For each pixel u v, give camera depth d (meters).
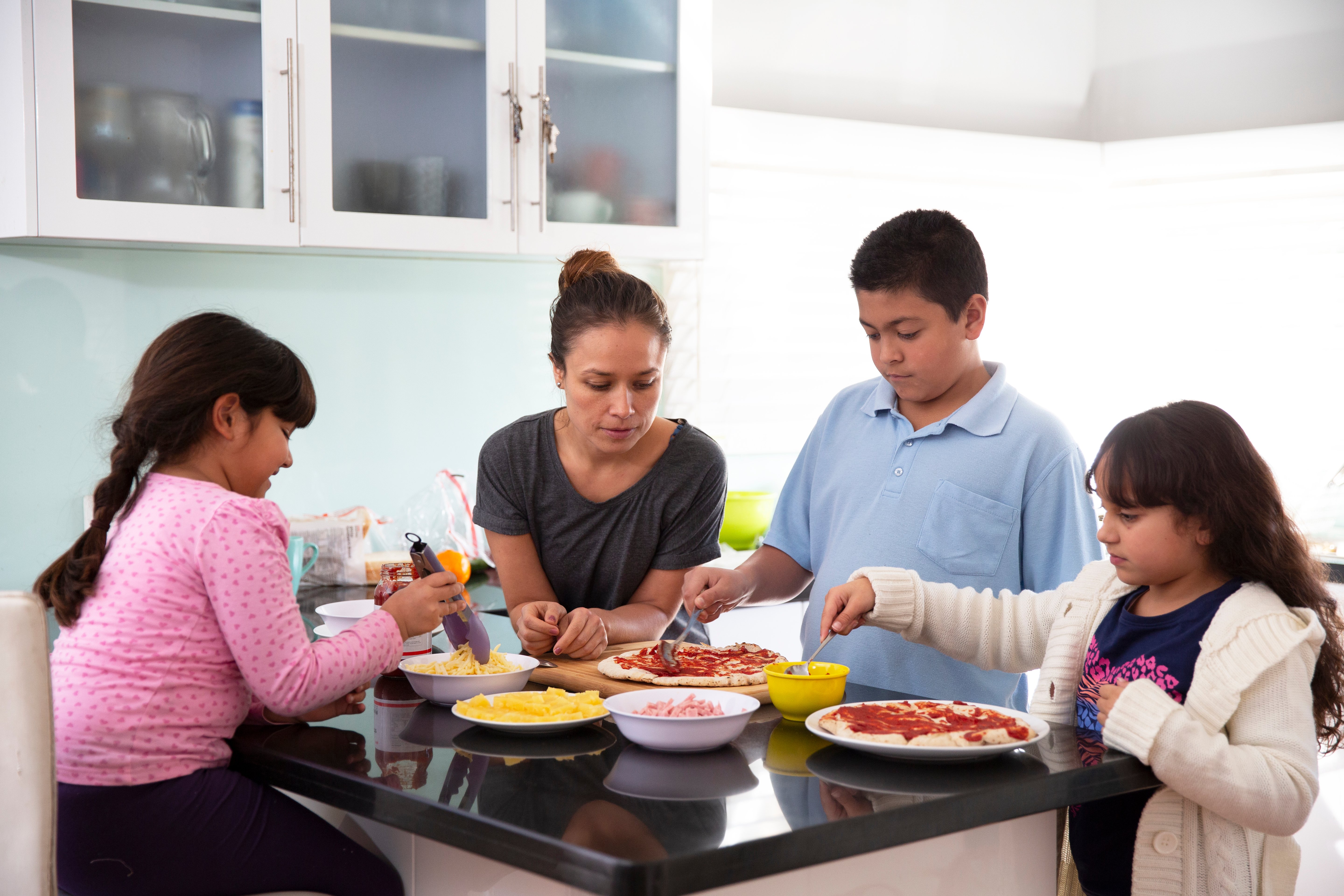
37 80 1.94
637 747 1.23
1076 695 1.37
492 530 1.83
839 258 3.22
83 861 1.22
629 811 1.01
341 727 1.33
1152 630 1.29
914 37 3.38
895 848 1.12
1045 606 1.49
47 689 1.12
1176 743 1.12
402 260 2.70
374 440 2.69
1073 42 3.62
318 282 2.59
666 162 2.64
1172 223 3.36
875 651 1.70
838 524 1.79
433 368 2.76
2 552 2.29
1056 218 3.49
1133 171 3.42
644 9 2.59
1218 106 3.43
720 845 0.92
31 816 1.11
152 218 2.06
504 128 2.39
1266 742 1.17
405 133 2.31
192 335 1.33
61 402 2.32
